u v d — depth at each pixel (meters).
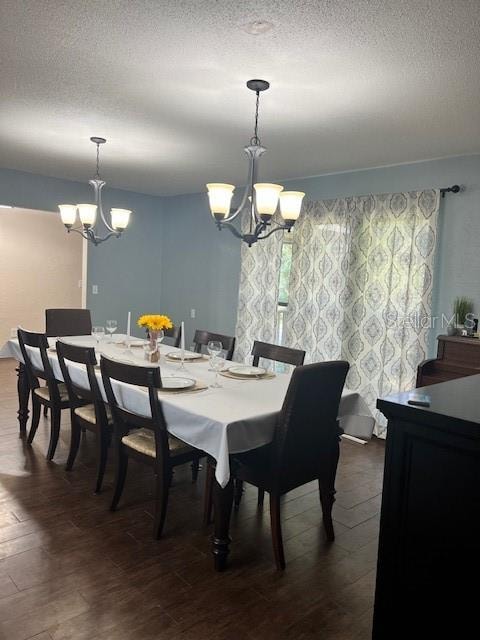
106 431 2.84
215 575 2.13
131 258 6.41
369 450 3.82
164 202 6.64
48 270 7.22
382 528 1.41
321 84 2.51
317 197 4.72
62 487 2.91
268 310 5.07
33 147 4.12
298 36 2.03
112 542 2.35
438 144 3.49
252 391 2.60
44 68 2.48
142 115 3.16
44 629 1.76
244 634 1.79
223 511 2.14
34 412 3.56
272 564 2.24
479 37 1.97
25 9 1.91
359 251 4.32
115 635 1.75
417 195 3.94
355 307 4.36
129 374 2.35
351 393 2.68
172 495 2.91
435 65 2.23
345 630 1.83
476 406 1.32
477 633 1.23
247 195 2.79
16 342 3.70
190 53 2.24
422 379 3.49
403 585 1.37
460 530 1.24
